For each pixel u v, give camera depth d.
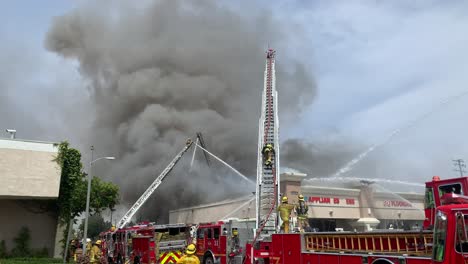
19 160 22.97
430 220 8.84
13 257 23.66
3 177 22.34
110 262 18.27
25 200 25.17
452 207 6.41
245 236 13.49
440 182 8.76
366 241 8.41
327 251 9.23
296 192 25.44
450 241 6.21
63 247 24.56
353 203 27.52
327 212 26.14
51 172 23.77
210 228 14.51
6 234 24.28
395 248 7.82
